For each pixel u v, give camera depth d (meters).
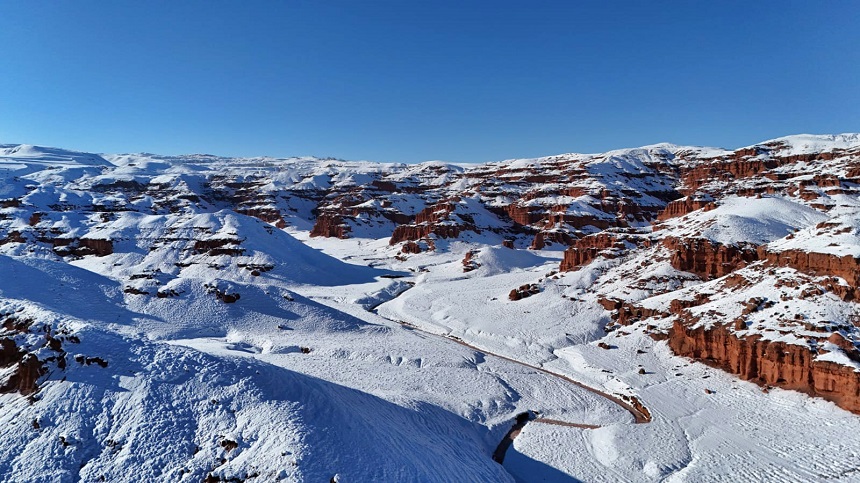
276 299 88.06
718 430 48.53
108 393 38.22
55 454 33.50
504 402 56.69
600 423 52.66
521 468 44.91
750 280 71.12
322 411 39.34
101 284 81.00
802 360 52.53
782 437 45.88
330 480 32.66
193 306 80.50
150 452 34.22
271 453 33.94
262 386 40.72
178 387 39.56
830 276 60.75
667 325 72.94
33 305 48.41
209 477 32.62
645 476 42.38
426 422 47.94
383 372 63.72
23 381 39.16
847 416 46.91
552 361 72.75
